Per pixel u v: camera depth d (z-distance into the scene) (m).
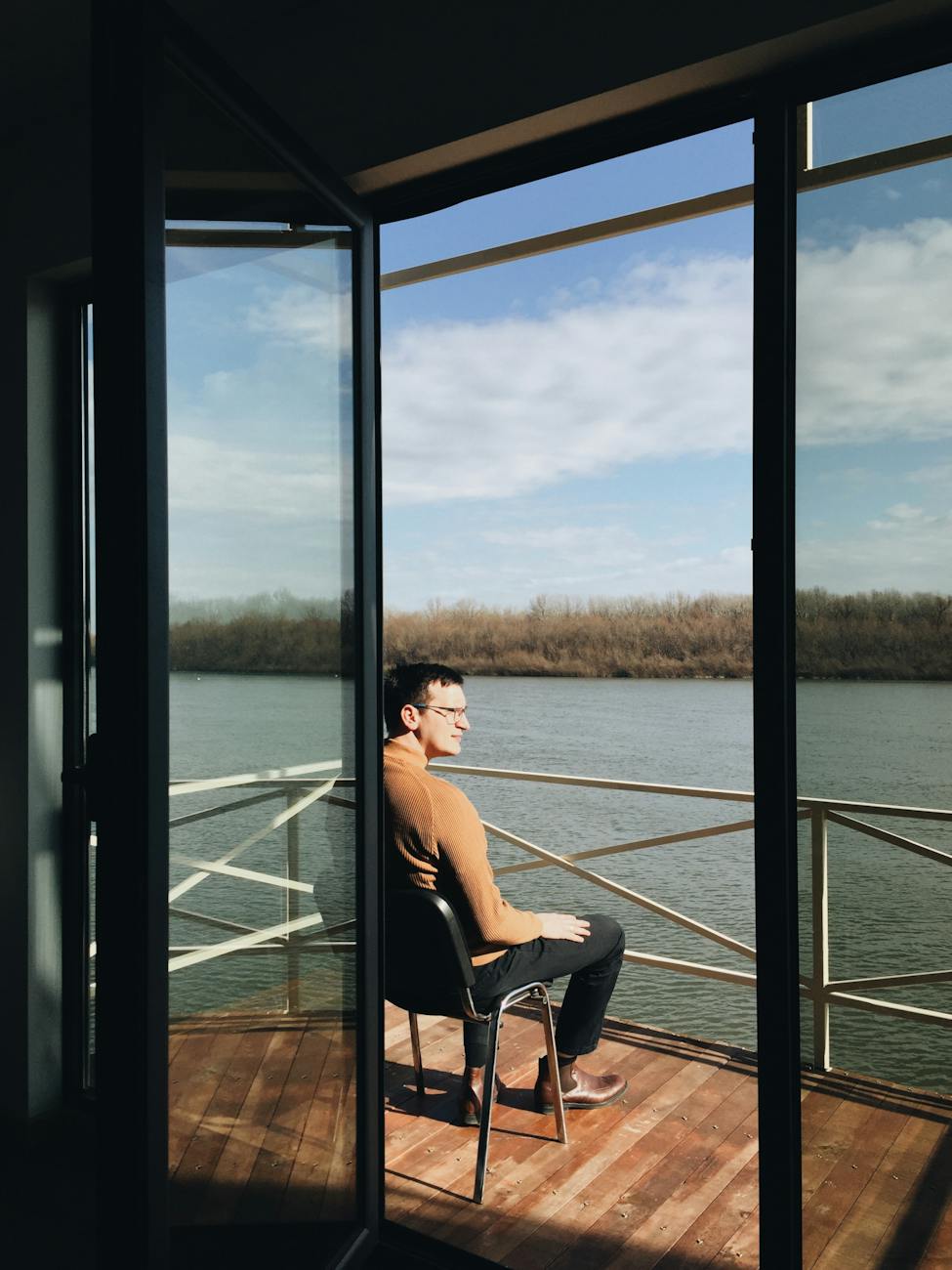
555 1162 2.36
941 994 1.40
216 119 1.51
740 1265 1.95
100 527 1.29
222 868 1.53
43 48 2.33
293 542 1.78
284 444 1.75
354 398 2.03
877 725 1.44
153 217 1.30
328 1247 1.88
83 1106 2.75
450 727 2.39
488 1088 2.24
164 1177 1.33
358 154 1.96
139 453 1.28
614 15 1.63
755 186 1.56
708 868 11.20
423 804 2.26
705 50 1.53
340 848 1.95
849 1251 1.47
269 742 1.69
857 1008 1.46
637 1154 2.39
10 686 2.76
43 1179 2.37
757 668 1.54
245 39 2.16
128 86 1.27
